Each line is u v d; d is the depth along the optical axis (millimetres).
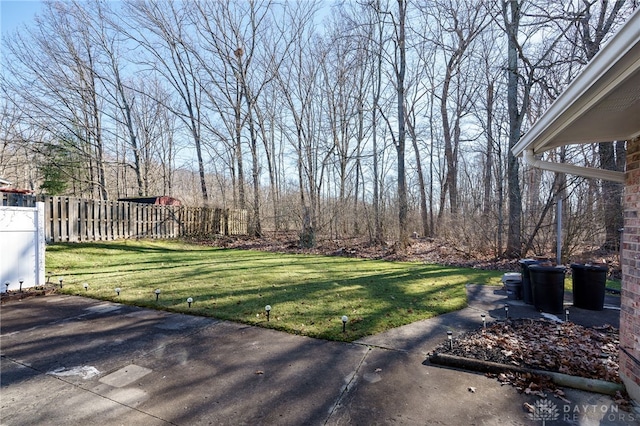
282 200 18703
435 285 6797
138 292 5781
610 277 8039
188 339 3779
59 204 10172
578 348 3523
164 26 16828
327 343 3688
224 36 16328
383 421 2293
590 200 9656
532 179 11664
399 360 3268
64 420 2270
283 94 16297
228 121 18219
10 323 4238
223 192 23141
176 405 2471
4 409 2389
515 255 10523
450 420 2309
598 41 8539
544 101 11430
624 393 2666
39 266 5988
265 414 2371
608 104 2217
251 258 10969
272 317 4508
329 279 7242
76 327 4125
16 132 16766
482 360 3143
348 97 16719
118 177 27938
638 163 2707
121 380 2838
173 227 14906
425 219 19156
